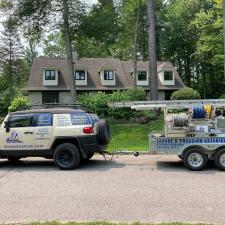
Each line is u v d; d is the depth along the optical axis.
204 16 37.78
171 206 7.94
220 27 35.84
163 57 64.88
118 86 48.19
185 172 12.17
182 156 12.64
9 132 13.59
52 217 7.19
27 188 9.96
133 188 9.77
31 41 30.64
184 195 8.93
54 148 13.29
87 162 14.62
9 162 15.02
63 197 8.88
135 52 37.28
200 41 45.53
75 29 28.52
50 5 28.00
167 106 13.09
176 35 60.72
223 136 12.44
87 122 13.25
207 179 10.95
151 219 6.98
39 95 47.03
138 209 7.72
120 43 32.91
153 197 8.76
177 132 12.69
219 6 31.95
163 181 10.66
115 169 12.88
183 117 12.73
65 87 47.09
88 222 6.56
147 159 15.29
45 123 13.38
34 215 7.36
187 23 59.59
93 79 48.38
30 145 13.40
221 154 12.44
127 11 31.55
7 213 7.52
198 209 7.68
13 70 71.94
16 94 54.75
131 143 21.33
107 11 28.53
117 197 8.80
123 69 50.50
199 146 12.51
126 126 24.56
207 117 13.02
